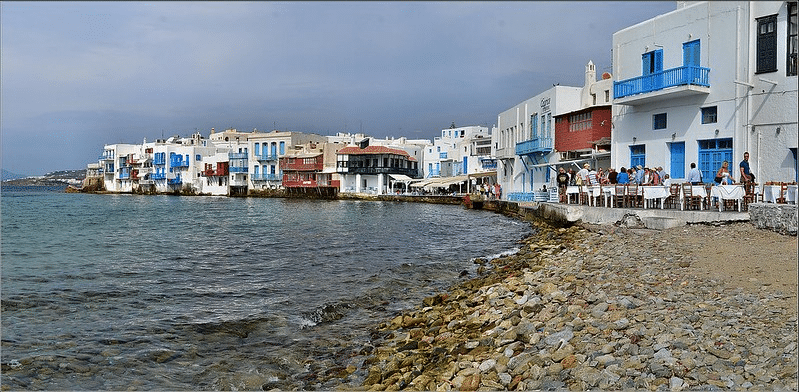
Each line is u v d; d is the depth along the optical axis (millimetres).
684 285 10797
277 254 24828
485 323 10758
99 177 139375
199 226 42219
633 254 15500
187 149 114812
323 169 93750
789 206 15219
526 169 46719
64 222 47344
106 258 24562
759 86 21484
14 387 9188
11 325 12898
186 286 17484
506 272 16844
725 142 23094
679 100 25172
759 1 21516
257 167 103938
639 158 27891
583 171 29109
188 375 9648
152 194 121438
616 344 7656
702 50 23984
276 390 8477
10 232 38219
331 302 14695
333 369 9477
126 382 9375
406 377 8180
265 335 11875
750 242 14539
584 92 40438
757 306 8617
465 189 81000
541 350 8188
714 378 6141
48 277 19438
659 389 6074
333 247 26984
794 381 5785
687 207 21344
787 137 20453
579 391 6387
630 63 28297
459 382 7398
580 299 10812
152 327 12625
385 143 104500
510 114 51656
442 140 96812
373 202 80688
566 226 26281
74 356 10703
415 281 17359
